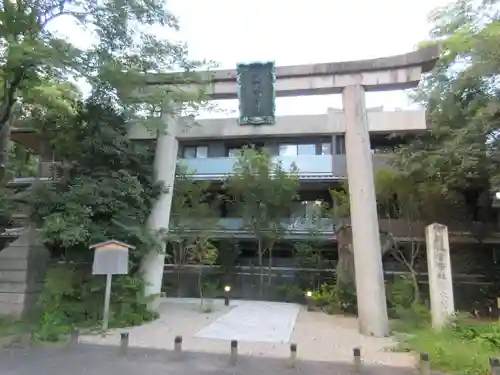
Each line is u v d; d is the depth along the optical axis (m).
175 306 16.38
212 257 18.78
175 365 7.91
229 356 8.67
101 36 11.86
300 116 13.03
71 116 13.59
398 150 17.97
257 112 13.14
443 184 15.59
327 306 15.91
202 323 12.59
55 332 9.96
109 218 12.87
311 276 20.48
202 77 13.06
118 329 11.38
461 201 17.70
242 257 23.84
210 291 20.45
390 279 18.20
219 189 23.27
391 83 12.43
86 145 13.10
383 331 11.18
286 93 13.23
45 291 11.89
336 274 17.84
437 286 10.71
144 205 13.71
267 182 19.14
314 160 22.31
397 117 12.78
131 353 8.73
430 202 17.06
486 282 17.92
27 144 17.77
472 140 14.55
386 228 18.27
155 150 14.70
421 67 12.29
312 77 12.89
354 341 10.41
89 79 11.30
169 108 12.93
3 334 10.16
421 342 9.17
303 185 23.08
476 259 18.95
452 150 14.73
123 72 11.69
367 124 12.64
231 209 23.45
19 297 12.29
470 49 14.23
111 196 12.56
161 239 13.73
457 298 17.66
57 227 11.30
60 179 14.31
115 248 11.45
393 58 12.38
